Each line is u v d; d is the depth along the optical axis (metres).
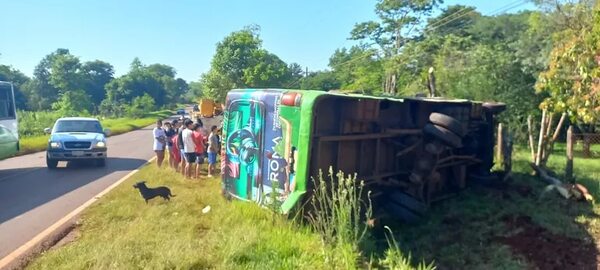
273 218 6.70
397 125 8.98
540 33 24.86
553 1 23.22
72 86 104.06
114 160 17.64
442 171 10.21
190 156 11.55
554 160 16.22
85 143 14.70
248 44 34.12
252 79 33.34
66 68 104.44
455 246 6.62
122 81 123.50
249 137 7.91
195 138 11.56
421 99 8.94
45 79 115.81
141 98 103.56
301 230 6.28
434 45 38.94
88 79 117.44
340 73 58.09
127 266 4.92
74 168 14.98
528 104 21.58
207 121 17.31
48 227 7.32
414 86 28.41
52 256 5.50
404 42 50.88
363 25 53.28
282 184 7.15
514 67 22.70
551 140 13.93
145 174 12.45
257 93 7.79
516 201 9.32
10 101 14.79
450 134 8.53
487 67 22.77
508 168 12.49
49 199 9.64
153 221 7.05
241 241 5.66
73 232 6.93
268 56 35.66
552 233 7.30
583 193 9.55
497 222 7.92
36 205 9.05
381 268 5.35
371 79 38.00
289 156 7.02
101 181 12.09
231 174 8.39
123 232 6.58
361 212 7.61
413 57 37.12
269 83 34.44
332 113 7.50
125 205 8.30
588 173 13.09
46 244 6.34
